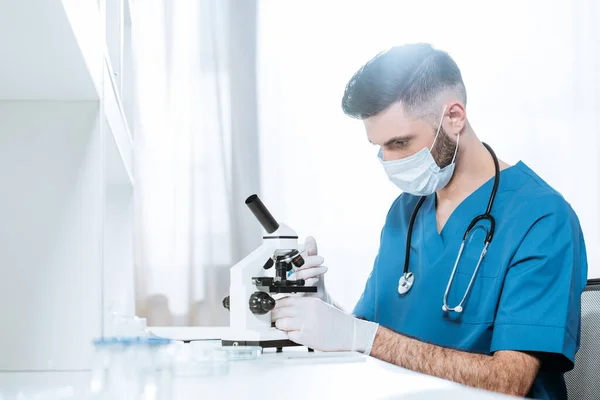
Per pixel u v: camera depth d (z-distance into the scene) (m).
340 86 2.96
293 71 2.95
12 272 1.17
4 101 1.20
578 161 3.04
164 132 2.87
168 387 0.70
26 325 1.16
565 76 3.05
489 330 1.43
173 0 2.91
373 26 2.99
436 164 1.63
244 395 0.64
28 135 1.20
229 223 2.87
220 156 2.89
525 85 3.03
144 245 2.81
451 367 1.22
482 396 0.65
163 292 2.81
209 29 2.93
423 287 1.60
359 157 2.94
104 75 1.27
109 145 1.52
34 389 0.77
